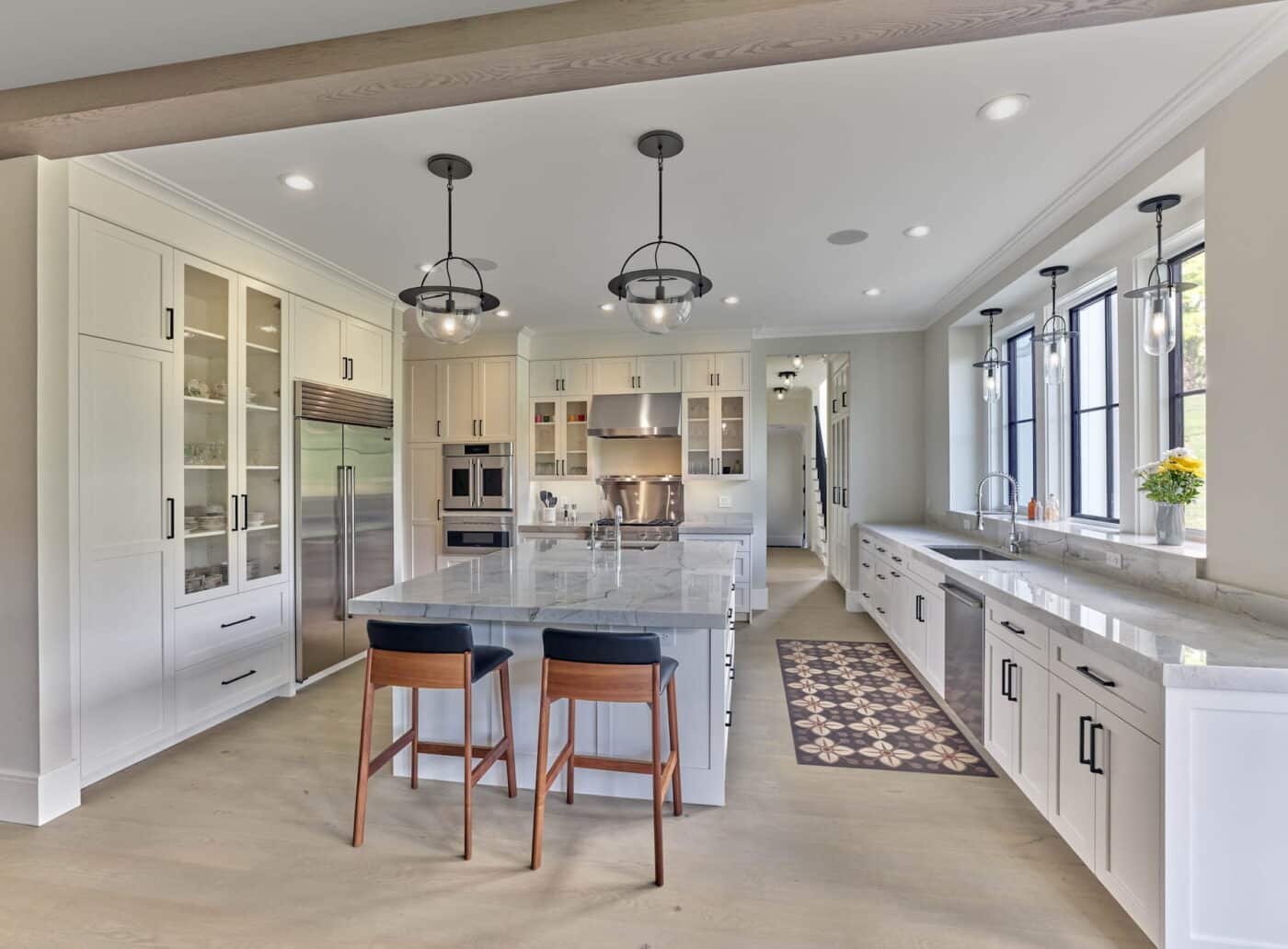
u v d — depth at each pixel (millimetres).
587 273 4223
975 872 2125
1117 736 1853
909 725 3336
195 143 2525
